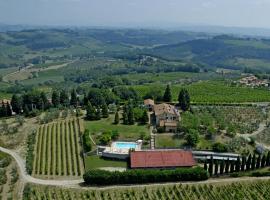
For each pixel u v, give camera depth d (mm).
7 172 168250
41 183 156500
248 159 166875
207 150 188625
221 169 162500
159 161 167875
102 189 150500
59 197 145250
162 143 194750
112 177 153250
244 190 150375
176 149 186750
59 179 160375
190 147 191000
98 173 153750
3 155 185375
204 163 168000
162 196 145250
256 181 158125
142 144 193625
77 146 193250
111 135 197750
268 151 180250
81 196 145375
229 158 178750
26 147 196000
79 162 176000
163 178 156000
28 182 157250
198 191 149250
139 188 150875
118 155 177625
